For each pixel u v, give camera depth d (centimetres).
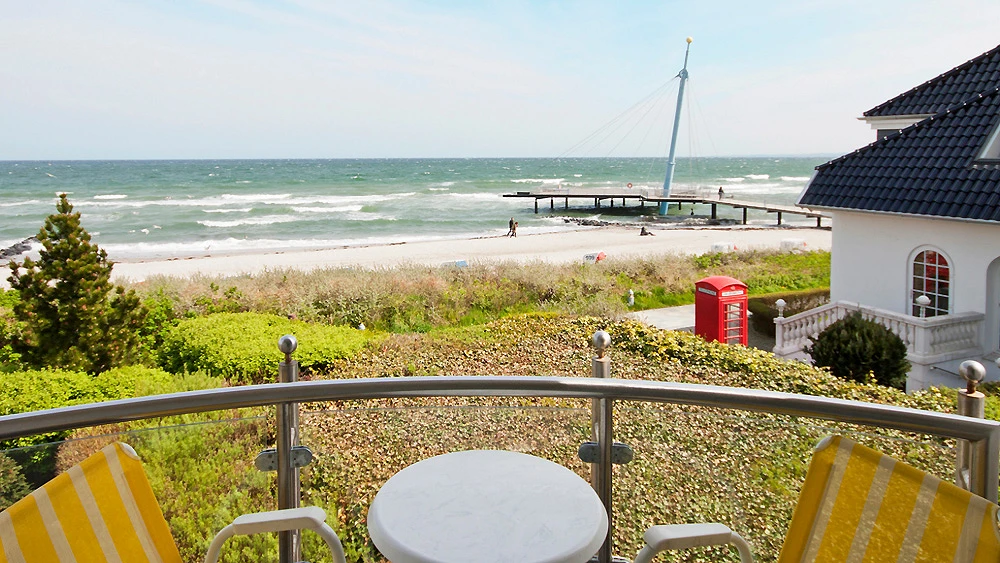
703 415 246
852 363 1079
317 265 2686
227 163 19675
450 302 1666
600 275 2064
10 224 5019
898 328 1200
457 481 202
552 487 198
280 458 231
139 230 4659
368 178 10612
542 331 1002
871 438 216
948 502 154
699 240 3656
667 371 818
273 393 220
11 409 602
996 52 1439
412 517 180
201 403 212
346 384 222
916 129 1377
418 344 959
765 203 5050
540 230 4631
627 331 975
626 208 6531
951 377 1147
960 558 149
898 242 1326
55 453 205
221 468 226
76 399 642
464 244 3638
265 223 5069
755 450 240
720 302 1375
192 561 224
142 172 12388
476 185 9231
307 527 195
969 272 1200
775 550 233
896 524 162
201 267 2805
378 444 269
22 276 847
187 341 924
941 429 197
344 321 1473
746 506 240
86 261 874
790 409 211
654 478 246
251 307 1448
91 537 160
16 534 145
